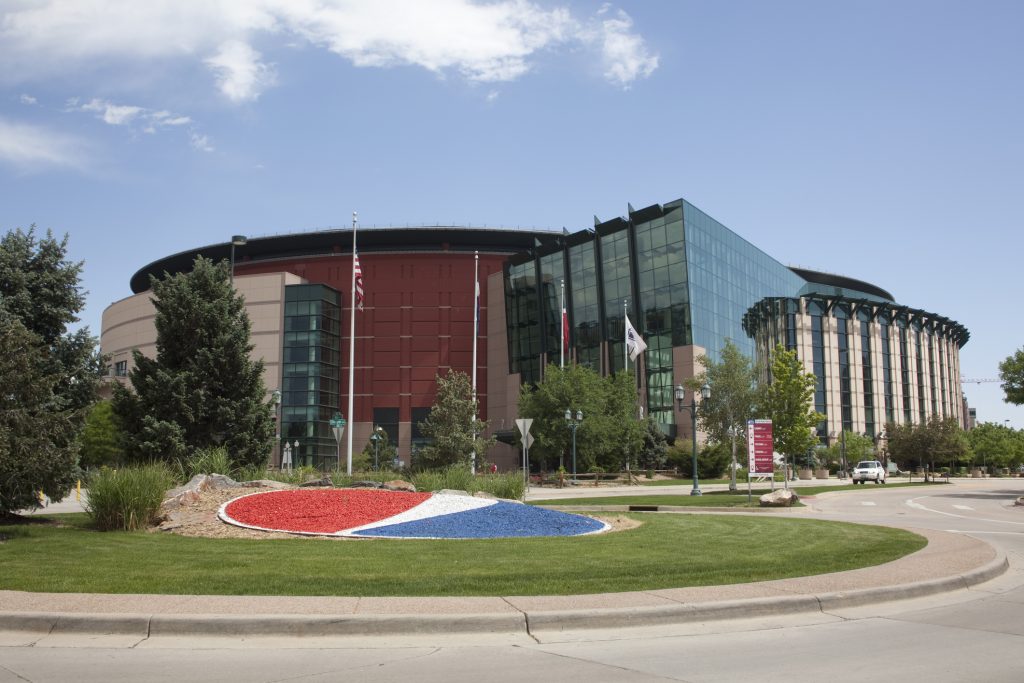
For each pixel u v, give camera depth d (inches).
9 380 575.8
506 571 420.2
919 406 3991.1
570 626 318.0
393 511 679.7
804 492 1606.8
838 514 1010.1
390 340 3373.5
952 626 327.0
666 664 264.5
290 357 3132.4
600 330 2876.5
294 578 391.5
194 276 1192.2
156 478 644.7
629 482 2066.9
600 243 2908.5
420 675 249.9
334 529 602.9
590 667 260.4
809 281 4554.6
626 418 2271.2
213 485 762.2
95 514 612.1
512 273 3280.0
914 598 389.4
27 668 255.6
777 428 1652.3
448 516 666.2
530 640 301.0
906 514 1018.7
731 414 1658.5
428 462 1796.3
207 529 600.4
